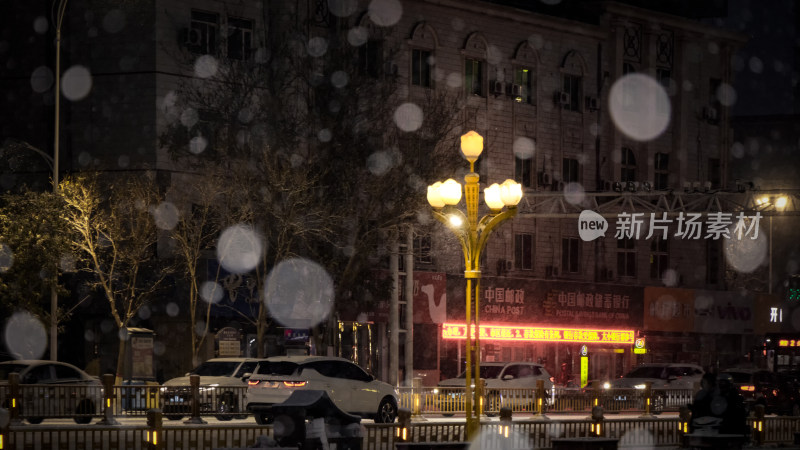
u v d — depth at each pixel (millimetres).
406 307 49312
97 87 44000
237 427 20625
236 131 41312
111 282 41031
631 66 60375
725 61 64625
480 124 53188
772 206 49125
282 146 40656
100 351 42812
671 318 61156
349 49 42531
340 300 41438
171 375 42562
